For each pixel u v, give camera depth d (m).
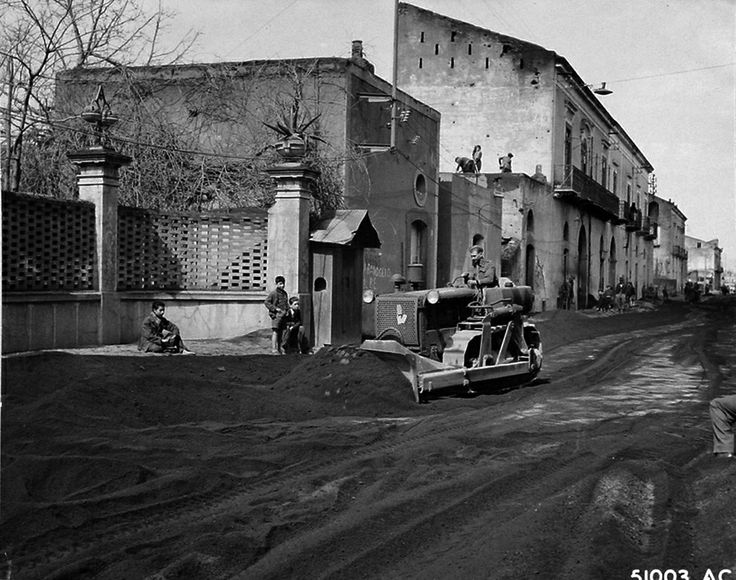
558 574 5.46
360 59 23.89
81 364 11.66
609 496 7.28
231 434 9.70
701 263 137.50
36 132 19.95
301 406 11.49
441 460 8.64
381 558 5.80
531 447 9.41
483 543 6.02
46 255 14.48
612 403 13.00
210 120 22.88
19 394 10.24
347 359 12.83
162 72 23.23
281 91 22.48
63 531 6.21
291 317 16.64
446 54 43.12
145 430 9.53
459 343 13.32
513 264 36.53
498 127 42.38
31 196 14.14
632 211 61.62
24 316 13.86
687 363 19.69
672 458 8.87
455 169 42.81
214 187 19.77
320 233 17.86
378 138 24.55
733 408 8.98
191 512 6.82
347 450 9.16
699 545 6.19
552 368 18.53
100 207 15.47
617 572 5.59
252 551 5.86
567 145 45.22
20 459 7.74
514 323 14.63
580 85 45.94
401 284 14.32
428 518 6.55
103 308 15.49
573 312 40.78
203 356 14.07
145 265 16.83
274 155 20.38
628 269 65.12
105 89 22.77
